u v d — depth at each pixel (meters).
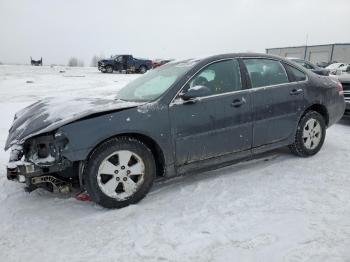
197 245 2.87
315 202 3.58
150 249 2.83
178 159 3.81
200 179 4.28
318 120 4.98
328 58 47.12
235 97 4.12
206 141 3.94
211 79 4.08
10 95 14.35
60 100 4.25
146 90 4.12
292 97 4.64
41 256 2.77
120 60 32.75
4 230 3.16
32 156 3.36
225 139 4.08
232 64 4.27
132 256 2.75
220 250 2.79
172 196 3.81
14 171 3.31
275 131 4.53
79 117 3.30
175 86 3.82
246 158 4.82
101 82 21.95
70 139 3.25
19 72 32.97
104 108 3.48
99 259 2.71
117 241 2.96
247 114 4.21
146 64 33.84
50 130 3.25
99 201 3.44
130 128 3.46
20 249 2.87
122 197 3.55
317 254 2.69
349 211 3.38
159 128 3.62
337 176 4.29
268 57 4.62
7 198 3.84
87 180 3.41
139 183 3.63
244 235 2.99
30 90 16.61
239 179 4.23
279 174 4.37
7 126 7.58
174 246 2.87
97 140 3.33
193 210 3.47
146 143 3.76
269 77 4.54
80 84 20.33
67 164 3.32
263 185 4.04
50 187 3.65
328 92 5.09
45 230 3.15
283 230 3.05
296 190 3.89
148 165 3.65
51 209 3.56
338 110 5.32
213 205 3.56
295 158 4.97
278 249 2.77
